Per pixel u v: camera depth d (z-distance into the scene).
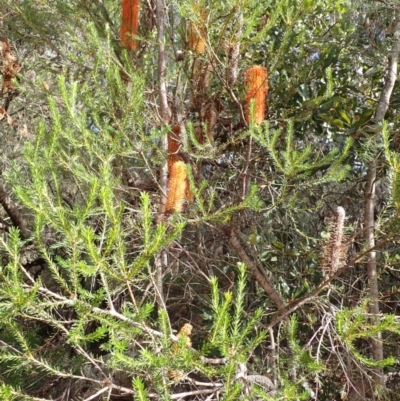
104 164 1.32
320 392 1.70
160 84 1.62
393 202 1.17
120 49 1.74
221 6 1.49
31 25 1.85
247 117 1.46
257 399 1.15
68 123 1.53
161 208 1.48
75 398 1.50
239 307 1.00
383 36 2.09
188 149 1.45
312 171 1.67
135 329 1.01
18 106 2.68
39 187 0.97
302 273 1.78
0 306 0.90
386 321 1.00
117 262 0.97
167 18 1.74
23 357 1.02
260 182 1.83
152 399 1.16
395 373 1.65
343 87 1.96
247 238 1.88
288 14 1.44
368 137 1.61
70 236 0.92
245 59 1.60
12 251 0.91
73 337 0.93
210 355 1.60
